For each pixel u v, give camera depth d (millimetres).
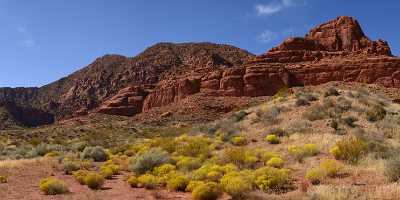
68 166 23078
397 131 27953
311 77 86500
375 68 81500
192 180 17531
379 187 13430
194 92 98875
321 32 105750
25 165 24297
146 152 25609
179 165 21500
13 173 21016
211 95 93000
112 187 18000
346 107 35312
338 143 20562
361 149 19594
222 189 15125
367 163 17812
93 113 116500
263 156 21719
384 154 18938
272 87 88125
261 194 14391
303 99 39625
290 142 26672
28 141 57594
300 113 35438
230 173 16672
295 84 87562
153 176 18484
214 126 40406
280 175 15766
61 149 36781
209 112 83875
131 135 58500
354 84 78812
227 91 91375
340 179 15547
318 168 16875
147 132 62188
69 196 15688
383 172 15398
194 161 21422
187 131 46594
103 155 30141
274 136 27672
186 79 101875
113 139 52094
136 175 21031
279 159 19844
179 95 101688
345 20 105938
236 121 40406
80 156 30375
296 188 15078
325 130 28891
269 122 34156
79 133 72750
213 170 18625
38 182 18953
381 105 40688
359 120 31672
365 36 103875
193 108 87062
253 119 37406
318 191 13250
